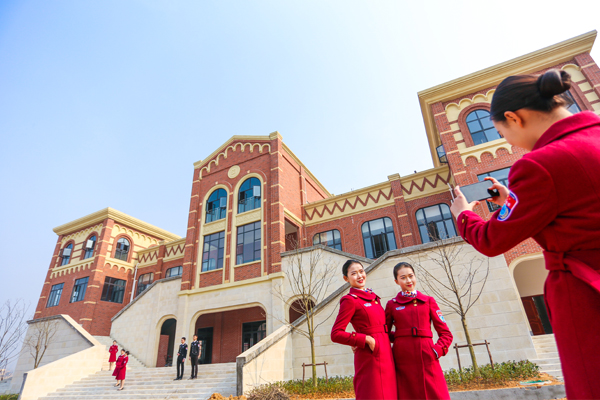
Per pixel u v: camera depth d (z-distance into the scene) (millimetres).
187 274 20203
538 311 15633
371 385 2689
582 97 15320
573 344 978
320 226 22281
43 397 13945
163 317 19594
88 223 31219
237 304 17703
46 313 28641
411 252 11062
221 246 20484
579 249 1024
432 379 2809
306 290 15727
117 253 30141
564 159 1029
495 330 9352
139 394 12320
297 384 9906
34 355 19484
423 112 20469
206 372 13805
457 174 16484
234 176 22281
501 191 1655
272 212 19438
